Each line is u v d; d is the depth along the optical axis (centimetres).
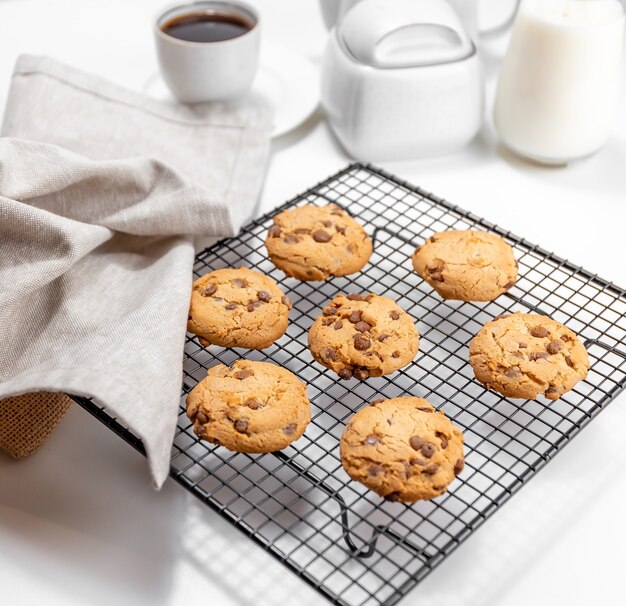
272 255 89
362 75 98
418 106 100
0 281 80
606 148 106
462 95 100
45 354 79
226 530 77
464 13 108
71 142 96
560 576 75
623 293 86
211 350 86
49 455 81
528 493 79
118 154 97
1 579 74
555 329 83
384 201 100
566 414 82
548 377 79
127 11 123
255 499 78
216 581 75
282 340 87
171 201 87
